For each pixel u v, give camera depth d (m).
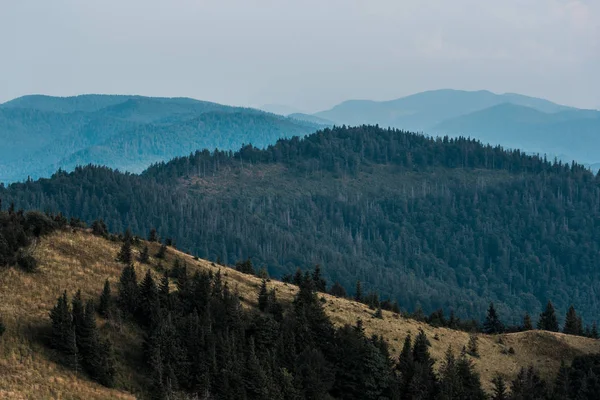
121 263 85.69
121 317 69.75
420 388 77.62
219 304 77.44
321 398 70.81
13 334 58.94
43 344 59.66
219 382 64.12
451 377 79.62
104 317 68.44
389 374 78.12
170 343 65.12
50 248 81.19
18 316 62.09
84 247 86.00
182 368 64.00
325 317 84.56
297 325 80.88
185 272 85.38
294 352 74.75
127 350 65.12
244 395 63.38
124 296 71.81
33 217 84.69
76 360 58.47
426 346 89.94
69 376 56.88
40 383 53.72
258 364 66.38
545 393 89.94
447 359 88.31
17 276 70.38
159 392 59.25
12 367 54.47
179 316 72.62
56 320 60.50
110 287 75.81
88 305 64.81
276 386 66.25
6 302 64.25
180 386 63.50
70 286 72.69
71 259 80.44
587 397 88.31
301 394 68.88
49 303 67.00
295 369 71.31
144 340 67.25
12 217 82.19
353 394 76.44
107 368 59.16
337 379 77.06
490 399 85.50
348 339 80.62
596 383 89.94
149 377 62.19
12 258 72.75
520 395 83.44
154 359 62.00
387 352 82.75
